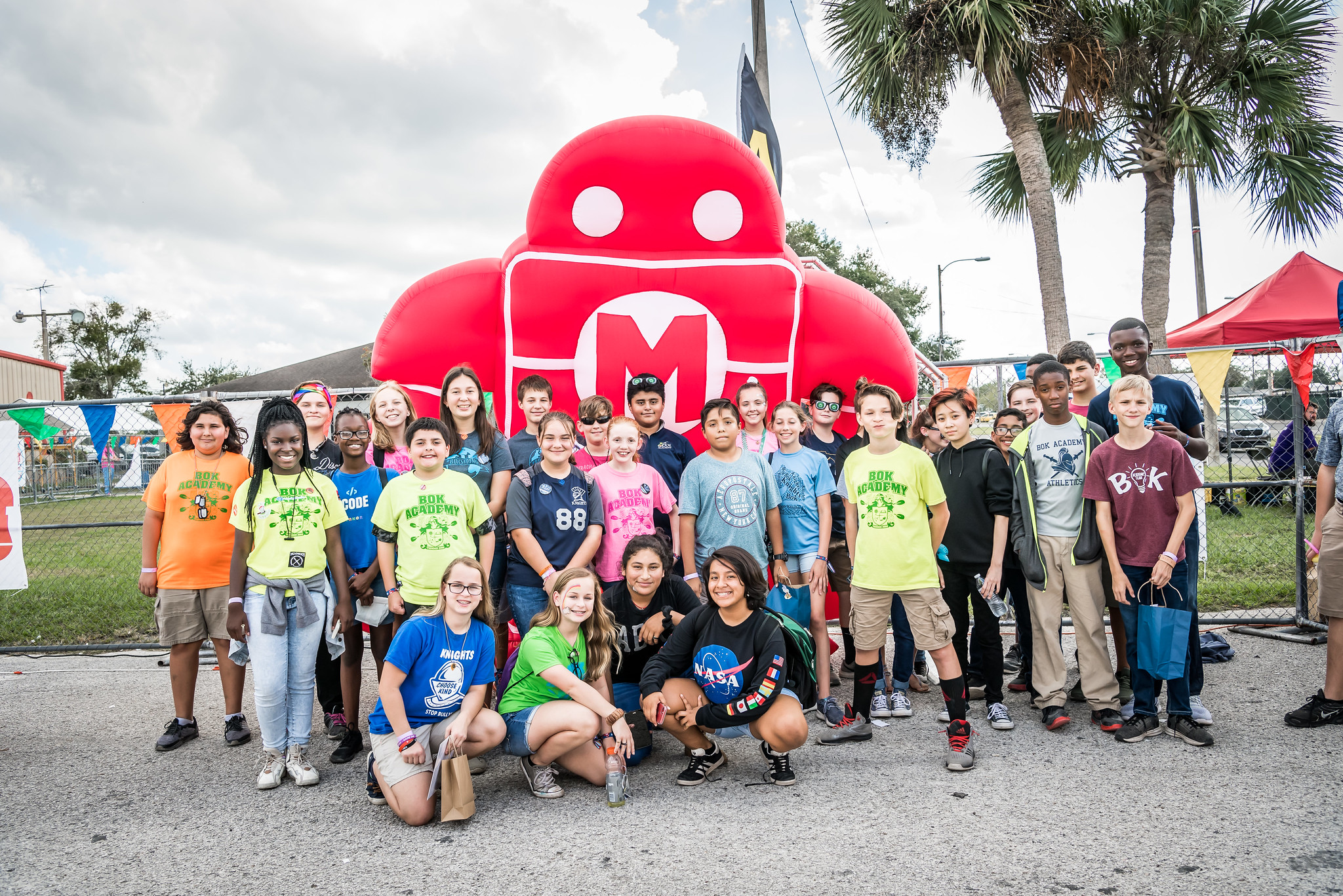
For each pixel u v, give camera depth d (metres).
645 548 3.56
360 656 3.96
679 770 3.62
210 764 3.78
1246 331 10.01
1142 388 3.70
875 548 3.76
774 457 4.39
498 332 5.01
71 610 7.12
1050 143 11.63
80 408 5.96
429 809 3.05
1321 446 3.90
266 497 3.56
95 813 3.23
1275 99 10.58
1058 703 3.97
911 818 2.98
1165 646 3.66
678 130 4.76
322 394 4.29
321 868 2.73
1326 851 2.63
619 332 4.85
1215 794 3.11
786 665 3.39
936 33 9.34
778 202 5.01
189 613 3.99
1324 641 5.22
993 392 6.93
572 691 3.28
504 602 4.26
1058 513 4.02
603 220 4.85
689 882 2.55
